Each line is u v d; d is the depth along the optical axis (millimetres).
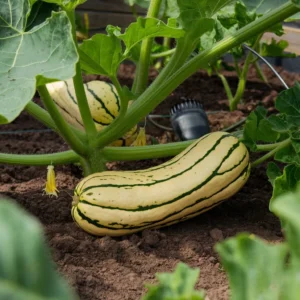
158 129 1356
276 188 912
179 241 918
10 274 345
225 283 844
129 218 908
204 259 888
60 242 887
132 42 904
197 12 939
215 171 946
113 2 1922
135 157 1016
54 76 806
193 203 938
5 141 1275
